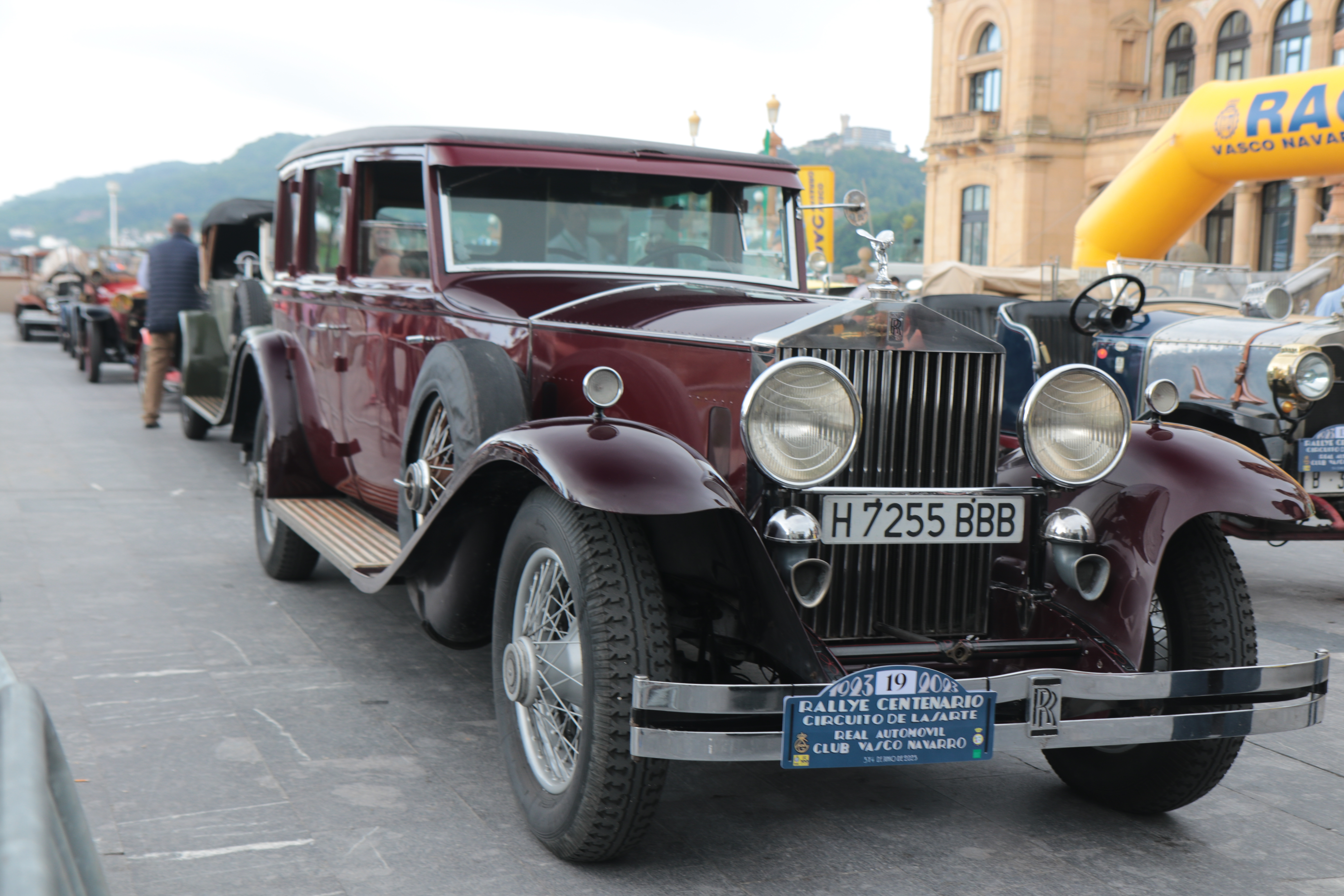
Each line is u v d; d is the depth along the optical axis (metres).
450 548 3.14
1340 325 6.05
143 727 3.48
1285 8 29.67
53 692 3.77
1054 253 34.59
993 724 2.56
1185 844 2.95
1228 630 2.98
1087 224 11.82
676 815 3.04
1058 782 3.38
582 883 2.61
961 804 3.18
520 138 4.07
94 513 6.89
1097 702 3.12
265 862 2.64
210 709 3.65
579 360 3.38
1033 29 33.47
